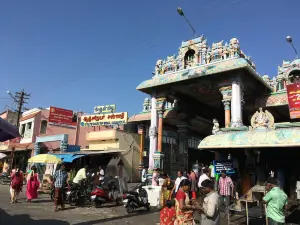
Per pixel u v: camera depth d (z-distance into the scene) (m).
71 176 18.47
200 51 17.52
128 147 24.52
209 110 23.94
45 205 12.59
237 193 10.70
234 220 9.24
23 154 31.14
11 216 9.56
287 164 10.09
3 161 34.97
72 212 11.00
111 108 26.06
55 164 19.84
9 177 23.92
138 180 24.09
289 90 14.63
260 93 18.00
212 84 16.81
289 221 8.62
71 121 32.41
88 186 13.51
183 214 5.82
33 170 13.84
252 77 16.11
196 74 16.41
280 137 8.26
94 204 13.28
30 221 8.89
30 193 13.41
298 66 16.98
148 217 10.30
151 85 18.66
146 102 25.42
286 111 18.31
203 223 5.45
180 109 21.11
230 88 15.72
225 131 10.09
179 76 17.31
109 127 30.33
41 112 31.11
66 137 25.27
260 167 10.44
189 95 20.75
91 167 24.08
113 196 13.03
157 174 14.90
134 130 27.77
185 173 12.92
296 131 8.20
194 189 12.37
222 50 16.55
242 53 16.44
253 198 8.55
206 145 9.56
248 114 19.50
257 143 8.54
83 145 32.03
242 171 10.91
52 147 29.33
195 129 24.45
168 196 11.94
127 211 11.06
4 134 7.90
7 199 13.94
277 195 6.27
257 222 8.69
